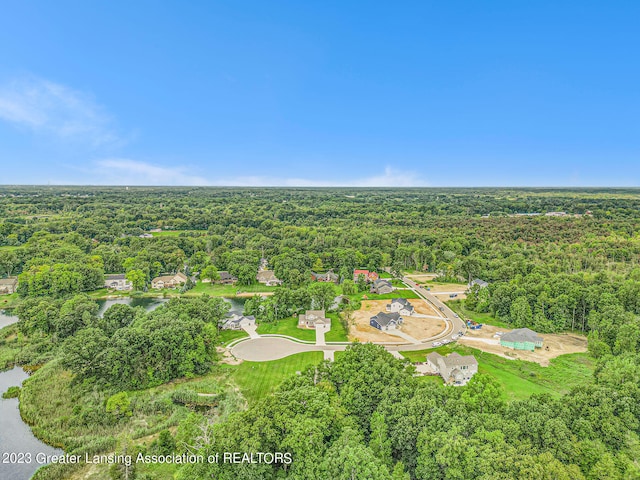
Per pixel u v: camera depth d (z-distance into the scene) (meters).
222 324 94.31
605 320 83.94
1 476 44.31
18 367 71.12
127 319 83.06
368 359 55.88
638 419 42.94
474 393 48.69
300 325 97.19
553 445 38.97
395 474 37.66
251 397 62.56
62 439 50.69
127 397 59.94
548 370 73.88
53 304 88.50
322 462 37.97
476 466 36.34
